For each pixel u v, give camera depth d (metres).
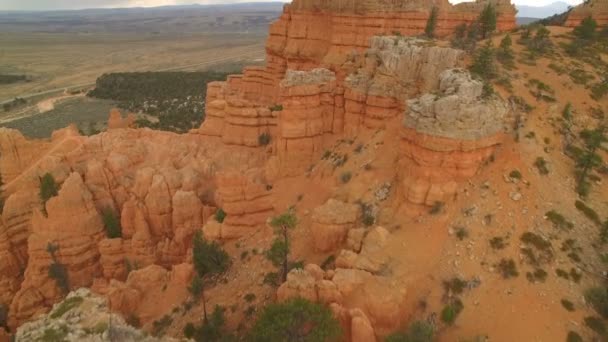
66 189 57.88
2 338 51.78
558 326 31.94
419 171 41.16
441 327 33.41
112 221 61.22
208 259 47.81
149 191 60.62
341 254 39.47
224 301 44.03
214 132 70.88
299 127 56.00
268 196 54.03
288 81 55.28
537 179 39.78
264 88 80.06
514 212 38.25
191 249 54.41
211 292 45.97
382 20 61.12
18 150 68.50
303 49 71.31
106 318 27.31
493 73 46.94
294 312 32.31
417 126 40.47
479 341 31.98
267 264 46.16
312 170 55.38
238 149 67.44
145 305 47.62
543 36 56.81
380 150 49.53
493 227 37.78
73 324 26.58
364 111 53.91
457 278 35.62
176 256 58.22
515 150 41.00
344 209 44.28
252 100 81.75
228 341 38.94
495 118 40.72
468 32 58.56
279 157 57.22
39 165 65.38
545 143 42.41
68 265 57.88
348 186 48.53
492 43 53.75
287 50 72.75
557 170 40.94
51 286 56.78
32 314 55.38
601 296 33.25
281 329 31.70
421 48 49.41
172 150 69.56
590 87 48.91
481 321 33.09
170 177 62.00
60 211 57.41
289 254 46.03
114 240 58.47
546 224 37.47
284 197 54.00
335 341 32.75
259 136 67.12
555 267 35.16
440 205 40.03
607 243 36.91
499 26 65.94
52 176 62.56
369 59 54.66
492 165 40.78
